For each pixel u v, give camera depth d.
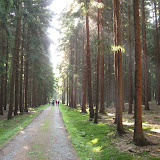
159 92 22.78
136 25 7.53
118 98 9.29
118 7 9.81
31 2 18.22
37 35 21.72
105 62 30.48
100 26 16.92
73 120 15.95
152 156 5.52
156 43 21.89
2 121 14.73
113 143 7.50
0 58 14.59
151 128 9.77
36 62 24.36
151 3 22.36
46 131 10.72
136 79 7.36
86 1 11.59
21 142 8.09
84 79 22.83
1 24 14.39
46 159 5.96
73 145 7.73
